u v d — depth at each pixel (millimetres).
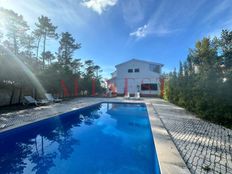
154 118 8492
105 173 4375
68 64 29641
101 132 8070
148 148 6090
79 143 6566
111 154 5527
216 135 5805
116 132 8047
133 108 15016
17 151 5805
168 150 4379
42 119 8117
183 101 11750
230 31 7777
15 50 22234
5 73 11383
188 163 3771
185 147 4699
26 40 24062
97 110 14148
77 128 8820
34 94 15773
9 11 20453
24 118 8281
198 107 8836
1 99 12977
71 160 5098
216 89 7727
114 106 16047
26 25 22812
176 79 14523
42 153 5633
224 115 7180
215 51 8500
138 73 27156
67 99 19172
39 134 7746
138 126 9172
